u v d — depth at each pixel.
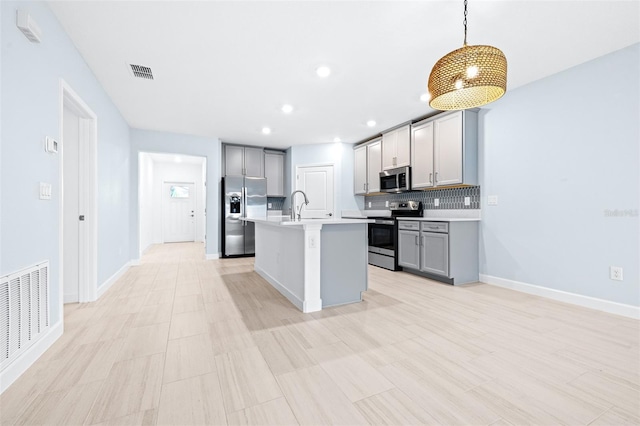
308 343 1.98
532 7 1.96
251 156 6.16
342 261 2.81
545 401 1.36
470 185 3.71
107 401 1.37
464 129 3.58
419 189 4.32
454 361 1.73
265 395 1.42
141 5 1.95
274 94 3.47
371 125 4.73
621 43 2.39
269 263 3.71
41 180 1.85
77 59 2.47
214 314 2.55
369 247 4.97
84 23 2.13
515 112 3.26
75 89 2.43
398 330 2.19
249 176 6.14
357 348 1.91
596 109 2.62
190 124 4.65
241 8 1.99
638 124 2.38
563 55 2.57
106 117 3.37
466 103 1.97
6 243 1.49
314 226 2.62
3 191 1.47
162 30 2.23
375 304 2.82
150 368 1.67
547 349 1.87
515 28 2.19
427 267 3.78
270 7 1.98
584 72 2.70
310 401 1.38
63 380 1.54
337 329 2.22
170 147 5.13
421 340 2.02
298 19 2.10
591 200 2.66
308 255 2.61
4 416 1.27
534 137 3.09
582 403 1.35
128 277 3.96
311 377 1.58
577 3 1.92
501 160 3.41
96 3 1.93
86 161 2.89
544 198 3.01
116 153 3.84
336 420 1.25
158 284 3.59
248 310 2.66
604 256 2.58
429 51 2.53
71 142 2.86
